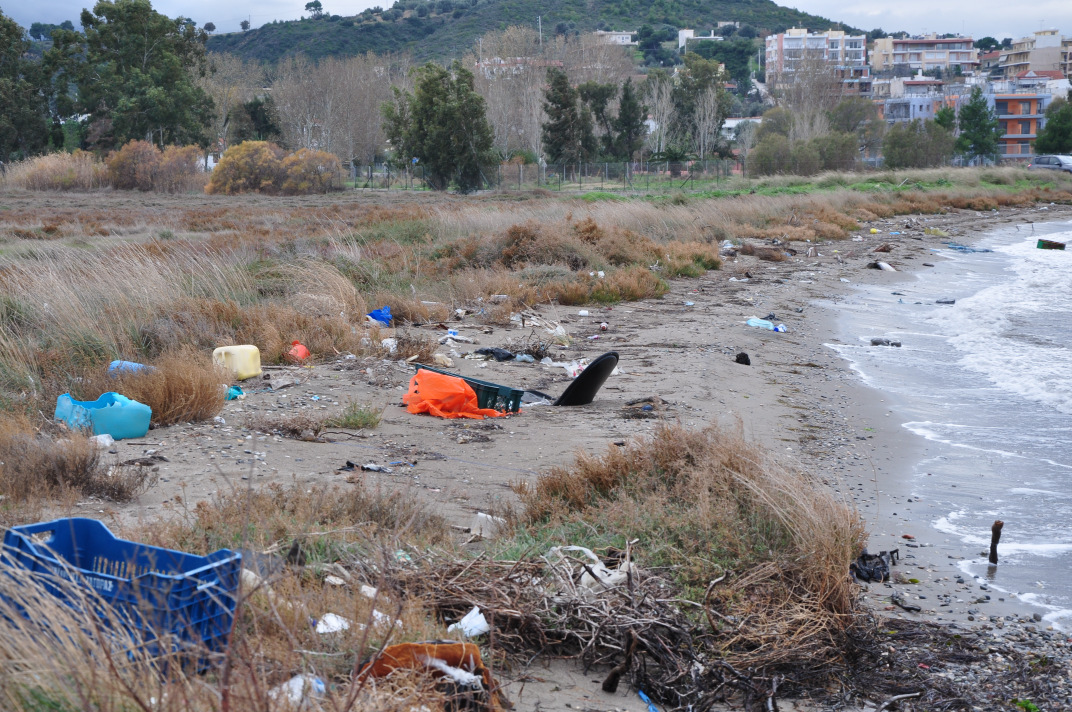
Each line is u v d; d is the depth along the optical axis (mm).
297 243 19516
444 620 4109
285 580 3932
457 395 8961
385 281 16531
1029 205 46875
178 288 12891
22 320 10664
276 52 194750
